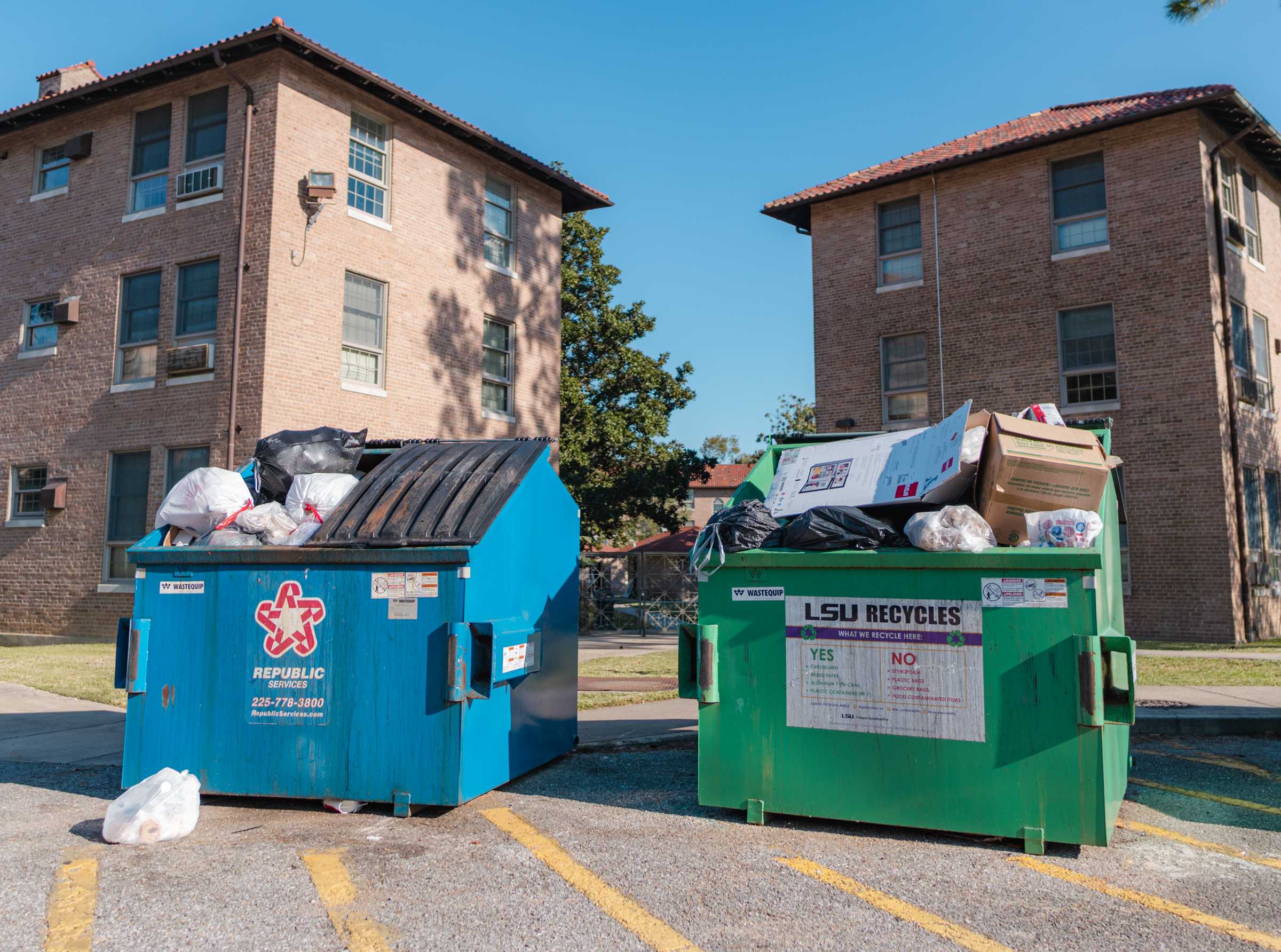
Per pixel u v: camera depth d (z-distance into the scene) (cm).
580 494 2627
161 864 438
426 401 1728
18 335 1762
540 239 2028
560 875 421
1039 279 1814
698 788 541
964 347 1895
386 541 543
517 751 591
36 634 1648
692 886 407
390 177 1698
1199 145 1666
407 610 529
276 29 1468
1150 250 1702
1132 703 439
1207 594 1593
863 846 464
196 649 558
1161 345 1678
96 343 1664
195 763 549
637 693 991
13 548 1700
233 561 553
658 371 2862
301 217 1541
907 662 476
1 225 1817
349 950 340
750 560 509
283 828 502
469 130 1802
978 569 464
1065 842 443
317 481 607
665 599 3131
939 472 520
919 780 469
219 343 1520
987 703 458
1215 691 948
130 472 1609
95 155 1719
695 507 5588
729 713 513
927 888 404
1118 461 542
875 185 1994
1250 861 443
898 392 1986
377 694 529
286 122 1528
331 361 1568
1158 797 569
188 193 1594
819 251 2105
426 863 439
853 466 605
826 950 340
